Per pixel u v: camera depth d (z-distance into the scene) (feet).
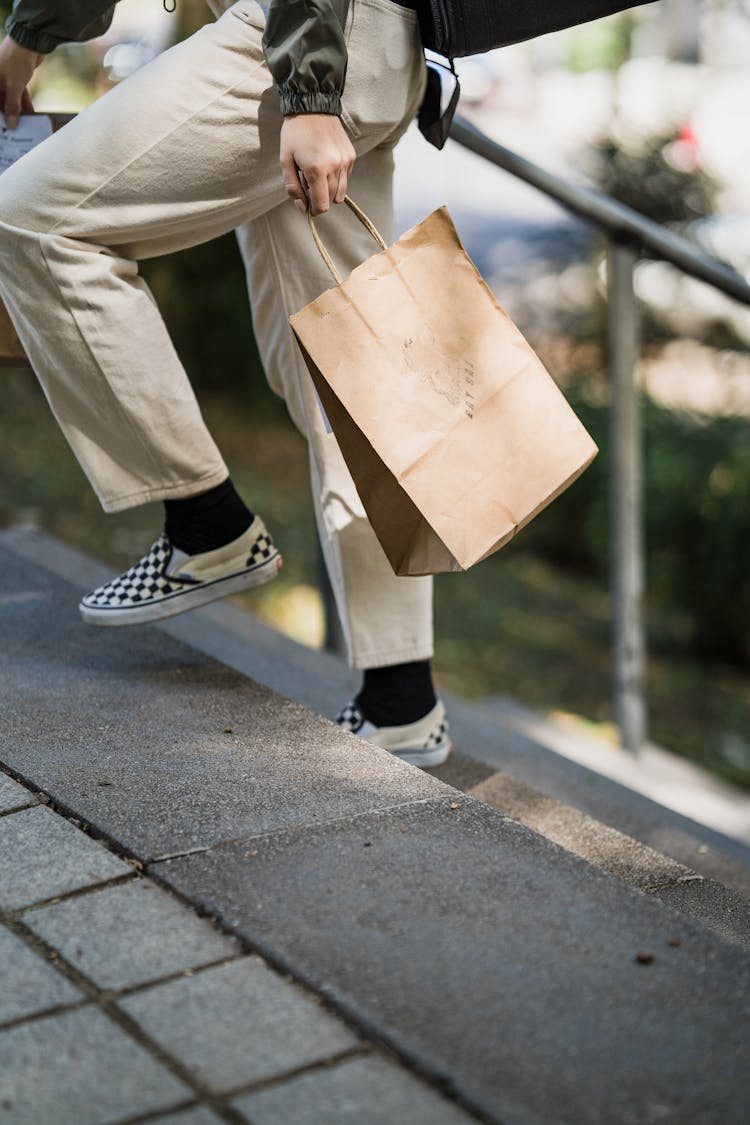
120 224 5.91
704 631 17.28
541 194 9.71
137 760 5.90
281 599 15.14
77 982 4.35
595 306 19.81
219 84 5.76
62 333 6.04
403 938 4.58
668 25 26.32
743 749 14.98
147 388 6.15
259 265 6.50
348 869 5.01
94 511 15.65
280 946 4.51
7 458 16.57
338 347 5.55
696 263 9.94
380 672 6.99
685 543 16.93
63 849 5.12
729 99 22.08
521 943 4.57
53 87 15.97
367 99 5.82
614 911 4.79
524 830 5.34
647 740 15.08
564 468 5.89
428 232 5.73
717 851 8.10
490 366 5.77
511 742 9.91
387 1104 3.84
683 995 4.32
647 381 19.11
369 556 6.71
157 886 4.91
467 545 5.66
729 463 16.85
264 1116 3.77
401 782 5.75
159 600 6.66
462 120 9.16
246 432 20.21
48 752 5.96
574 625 17.04
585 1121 3.77
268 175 5.98
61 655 7.09
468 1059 3.99
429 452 5.61
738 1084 3.93
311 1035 4.12
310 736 6.20
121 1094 3.84
